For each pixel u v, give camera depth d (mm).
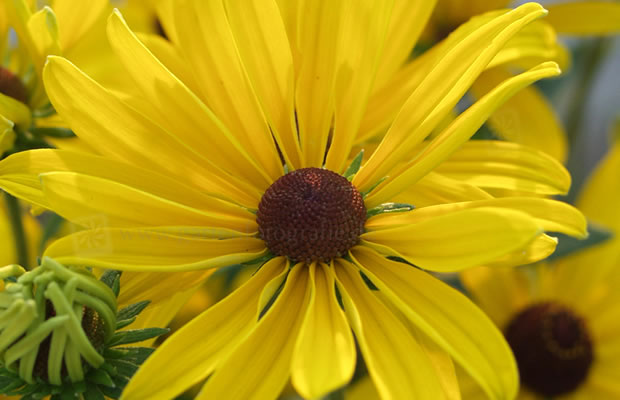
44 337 221
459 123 224
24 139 267
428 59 253
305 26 243
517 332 316
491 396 202
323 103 246
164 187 233
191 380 210
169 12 256
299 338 203
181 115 235
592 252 325
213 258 225
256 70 240
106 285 227
